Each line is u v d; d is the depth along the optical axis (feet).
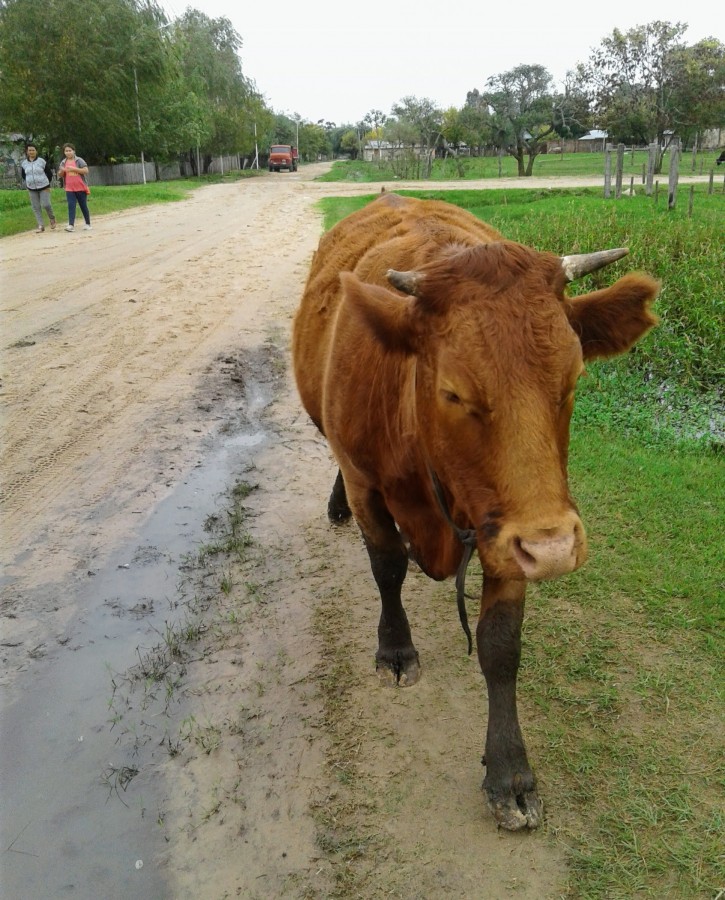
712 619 13.51
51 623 14.60
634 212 54.70
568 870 9.32
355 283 9.08
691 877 9.11
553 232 39.73
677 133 124.88
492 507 7.80
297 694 12.54
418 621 14.32
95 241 57.82
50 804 10.78
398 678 12.58
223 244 55.98
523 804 9.94
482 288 8.05
